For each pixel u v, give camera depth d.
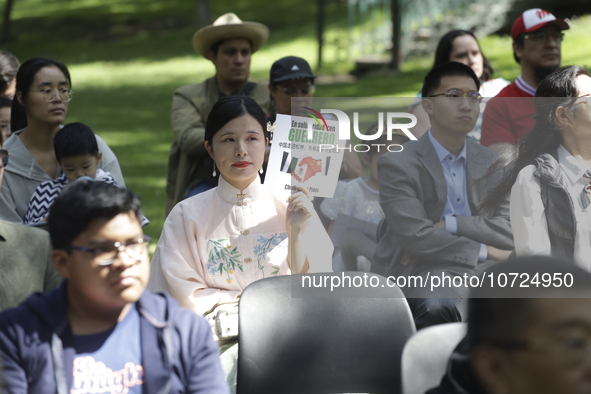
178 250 4.61
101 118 19.34
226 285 4.59
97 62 29.02
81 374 3.14
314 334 3.81
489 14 24.45
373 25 26.02
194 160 7.16
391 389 3.81
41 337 3.12
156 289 4.65
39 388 3.09
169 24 35.44
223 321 4.33
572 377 2.43
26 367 3.10
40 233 4.38
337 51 25.05
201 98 7.45
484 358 2.56
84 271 3.10
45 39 34.84
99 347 3.19
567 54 20.12
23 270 4.24
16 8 43.19
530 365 2.46
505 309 2.49
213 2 37.38
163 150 15.74
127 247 3.13
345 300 3.88
